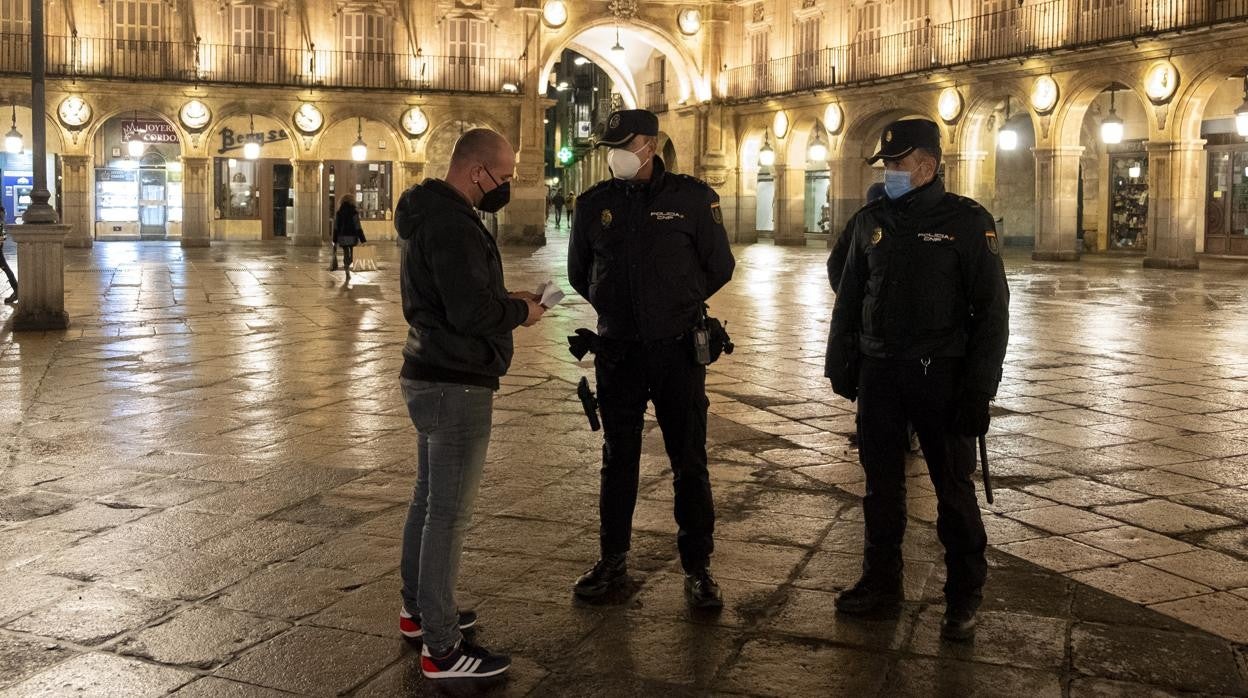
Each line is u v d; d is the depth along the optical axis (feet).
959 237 13.37
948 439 13.65
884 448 13.98
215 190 124.16
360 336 41.34
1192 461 22.22
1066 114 91.25
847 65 113.60
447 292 11.88
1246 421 26.18
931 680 12.21
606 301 14.47
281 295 58.80
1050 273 78.28
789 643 13.19
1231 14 77.10
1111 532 17.54
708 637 13.37
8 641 13.06
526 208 126.52
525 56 124.57
